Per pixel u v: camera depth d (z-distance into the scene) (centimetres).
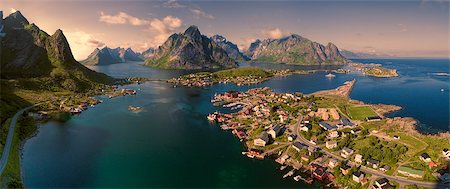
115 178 13425
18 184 12250
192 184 12988
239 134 19012
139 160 15325
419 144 15575
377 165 13712
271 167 14550
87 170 14125
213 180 13338
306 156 14875
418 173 12775
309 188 12600
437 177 12544
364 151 14912
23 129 18938
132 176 13638
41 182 12862
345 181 12762
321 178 13138
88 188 12550
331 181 13062
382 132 17650
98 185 12812
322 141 17050
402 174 13025
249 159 15500
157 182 13125
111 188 12600
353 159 14650
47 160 15088
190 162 15150
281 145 16975
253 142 17588
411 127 18950
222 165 14812
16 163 14188
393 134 17162
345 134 18088
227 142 17950
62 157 15500
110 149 16738
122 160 15300
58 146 17025
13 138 16838
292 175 13712
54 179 13175
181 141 18112
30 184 12644
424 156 14025
